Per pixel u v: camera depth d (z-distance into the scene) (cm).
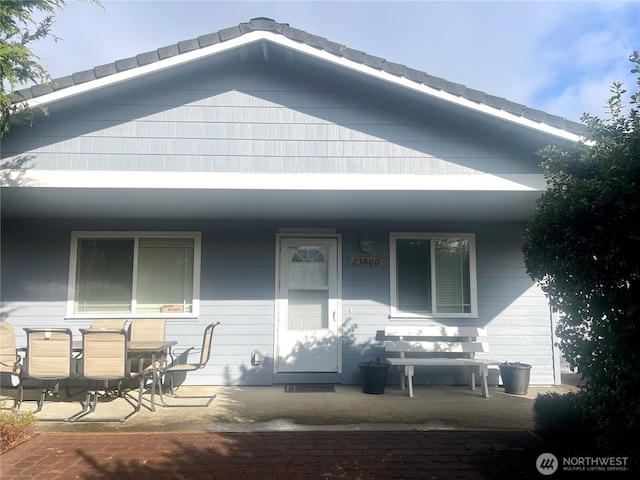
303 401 646
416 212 738
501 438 487
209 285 778
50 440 477
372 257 793
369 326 783
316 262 795
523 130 579
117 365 571
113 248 786
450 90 566
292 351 775
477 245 802
